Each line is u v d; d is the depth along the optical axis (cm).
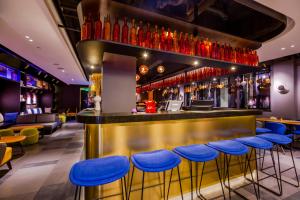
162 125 212
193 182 232
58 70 809
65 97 1455
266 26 345
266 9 265
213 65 316
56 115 919
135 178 193
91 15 208
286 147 488
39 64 684
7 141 401
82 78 1076
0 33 388
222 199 223
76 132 791
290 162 362
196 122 240
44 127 701
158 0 260
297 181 263
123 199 183
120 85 235
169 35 244
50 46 465
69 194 242
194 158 167
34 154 443
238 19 343
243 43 318
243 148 195
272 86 642
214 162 251
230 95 769
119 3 190
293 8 252
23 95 940
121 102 234
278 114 620
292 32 355
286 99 596
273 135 256
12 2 263
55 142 585
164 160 151
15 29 359
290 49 477
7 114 684
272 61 628
